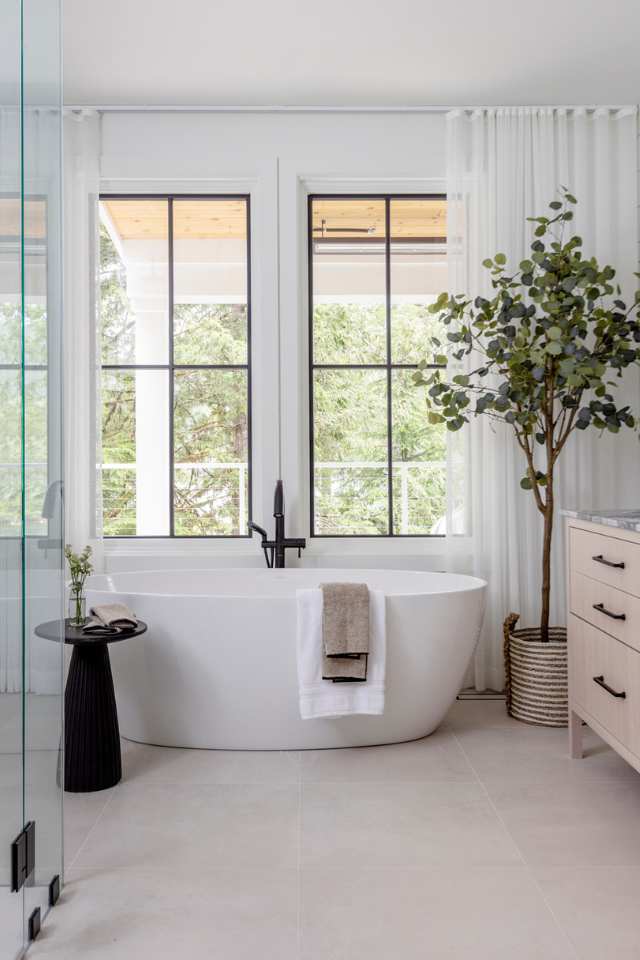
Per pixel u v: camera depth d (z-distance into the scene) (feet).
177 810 8.34
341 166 12.76
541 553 12.42
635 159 12.65
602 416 12.43
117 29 10.36
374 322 13.33
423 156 12.78
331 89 12.05
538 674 11.09
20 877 5.85
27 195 6.02
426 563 12.80
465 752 10.05
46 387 6.47
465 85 11.96
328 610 9.68
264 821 8.06
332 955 5.81
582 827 7.92
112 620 9.09
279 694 9.93
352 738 10.21
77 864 7.20
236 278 13.21
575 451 12.42
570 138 12.62
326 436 13.33
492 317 11.50
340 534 13.29
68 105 12.33
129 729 10.48
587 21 10.33
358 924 6.21
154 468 13.24
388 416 13.34
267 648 9.84
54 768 6.62
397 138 12.78
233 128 12.73
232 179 12.82
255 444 13.03
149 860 7.26
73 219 12.30
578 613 9.62
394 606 9.96
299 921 6.25
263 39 10.64
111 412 13.23
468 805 8.45
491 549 12.34
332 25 10.34
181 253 13.19
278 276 12.76
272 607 9.82
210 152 12.69
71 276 12.26
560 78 11.78
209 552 12.95
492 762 9.70
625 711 8.13
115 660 10.18
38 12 6.24
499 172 12.45
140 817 8.16
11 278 5.74
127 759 9.88
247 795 8.71
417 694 10.21
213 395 13.24
